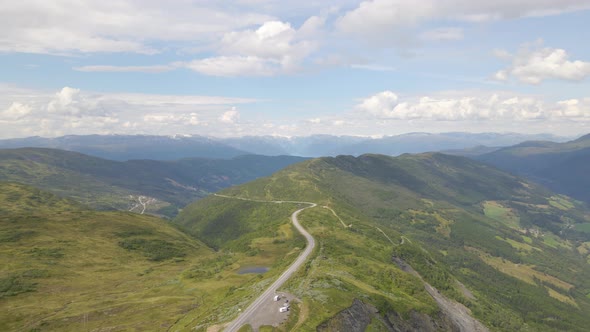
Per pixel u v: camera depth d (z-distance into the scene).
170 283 162.12
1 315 126.69
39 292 151.75
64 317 122.81
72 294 151.88
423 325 129.88
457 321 163.00
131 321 117.75
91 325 116.00
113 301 139.88
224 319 95.75
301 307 99.94
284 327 88.50
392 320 118.88
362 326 102.88
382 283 151.38
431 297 160.12
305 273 136.75
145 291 152.75
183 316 117.44
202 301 131.88
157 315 121.62
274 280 127.31
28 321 122.00
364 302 116.25
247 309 99.69
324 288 115.00
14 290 149.88
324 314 96.75
